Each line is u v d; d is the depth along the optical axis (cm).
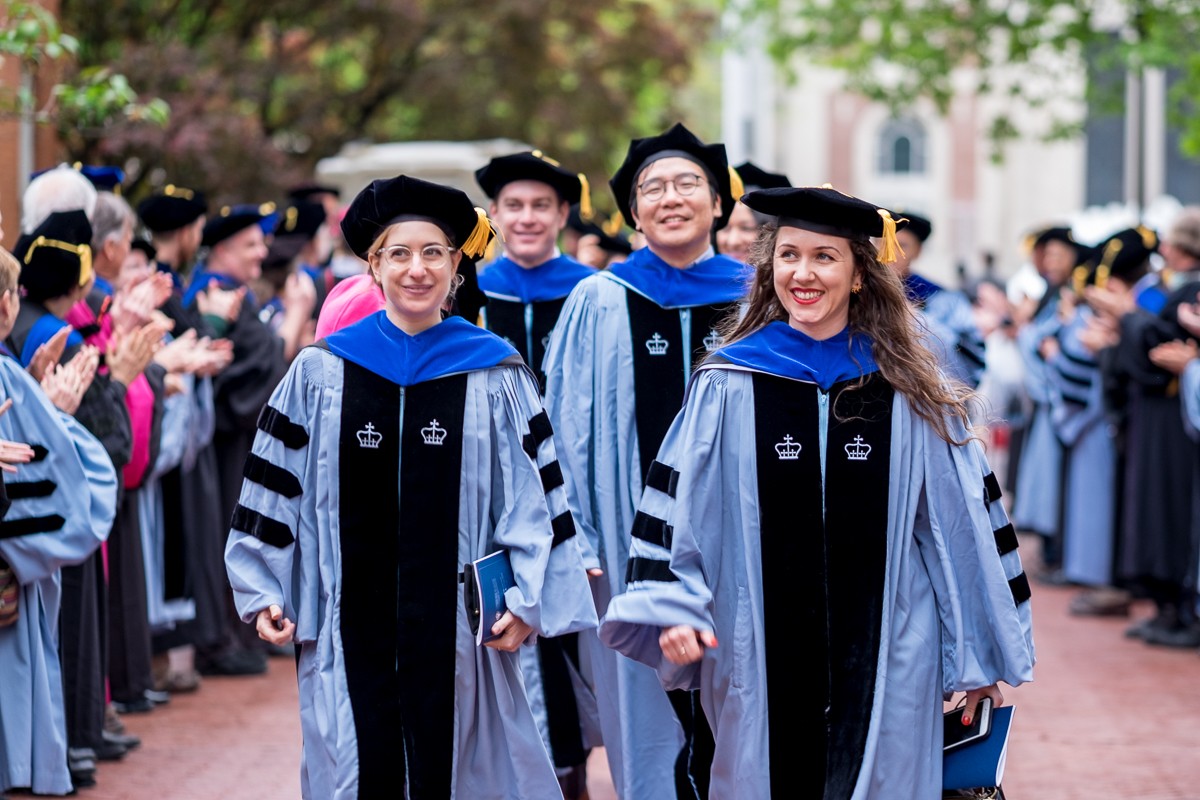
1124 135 7775
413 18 3841
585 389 1293
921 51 4209
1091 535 2411
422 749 952
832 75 8469
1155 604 2219
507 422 987
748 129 7888
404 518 962
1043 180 7956
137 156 3152
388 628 957
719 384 973
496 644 959
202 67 3312
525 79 4216
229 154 3150
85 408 1376
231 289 1897
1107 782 1480
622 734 1238
